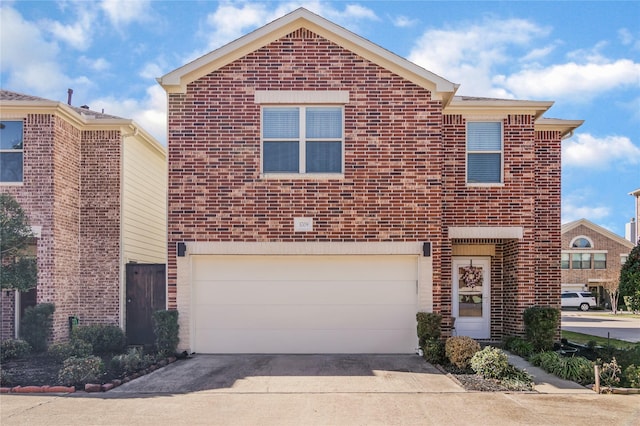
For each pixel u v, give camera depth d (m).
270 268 13.30
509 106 14.35
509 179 14.40
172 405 8.86
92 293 15.23
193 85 13.36
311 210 13.20
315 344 13.17
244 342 13.18
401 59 13.24
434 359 11.93
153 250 18.91
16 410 8.57
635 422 8.06
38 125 14.02
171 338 12.69
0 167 14.13
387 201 13.23
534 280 14.80
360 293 13.25
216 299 13.24
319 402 9.05
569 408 8.77
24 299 14.51
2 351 12.23
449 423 7.98
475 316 15.43
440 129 13.33
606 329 23.27
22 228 11.87
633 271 12.31
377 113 13.35
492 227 14.30
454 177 14.41
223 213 13.19
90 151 15.54
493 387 9.98
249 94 13.35
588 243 48.06
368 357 12.68
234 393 9.60
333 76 13.38
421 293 13.09
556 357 11.45
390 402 9.04
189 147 13.27
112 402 9.04
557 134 15.31
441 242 13.61
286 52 13.41
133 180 16.62
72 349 12.28
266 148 13.40
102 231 15.38
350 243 13.13
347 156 13.27
